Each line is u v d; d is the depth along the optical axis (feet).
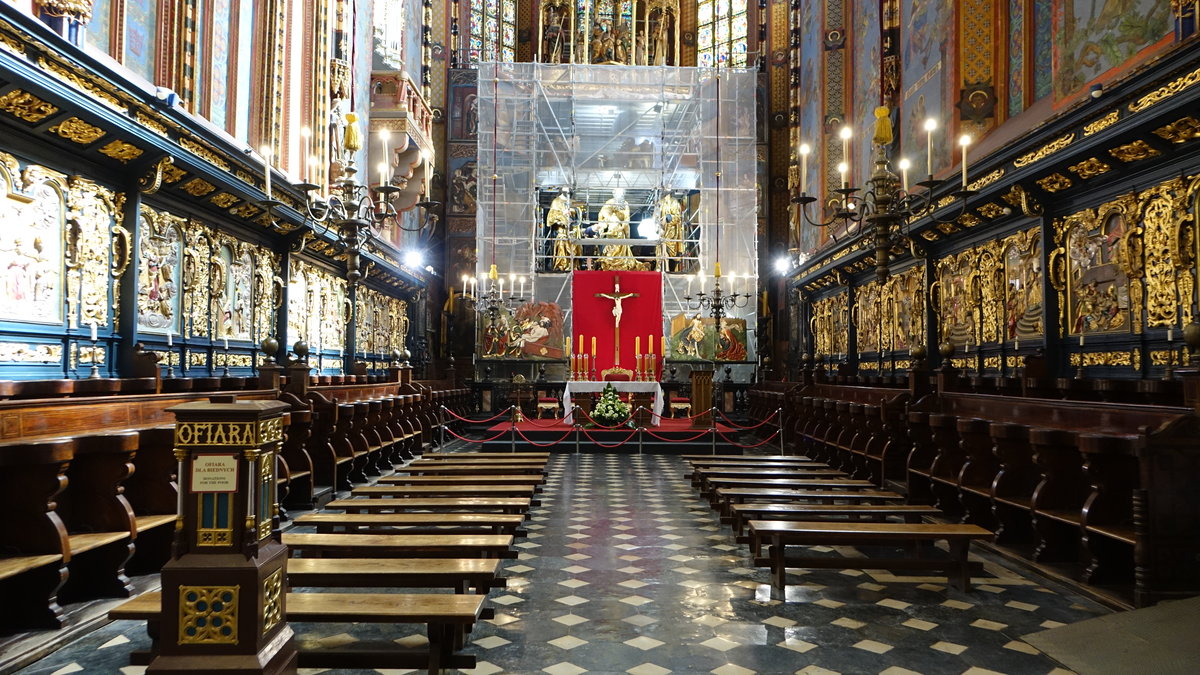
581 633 18.21
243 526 11.52
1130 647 16.12
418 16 92.53
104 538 18.49
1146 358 33.71
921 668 16.05
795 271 86.33
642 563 24.84
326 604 13.99
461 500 24.70
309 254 59.36
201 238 43.24
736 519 28.45
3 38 24.40
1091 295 37.68
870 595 21.29
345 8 63.57
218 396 28.58
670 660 16.53
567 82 97.30
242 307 48.83
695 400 65.67
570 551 26.45
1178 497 18.44
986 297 47.88
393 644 16.83
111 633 17.61
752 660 16.52
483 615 17.11
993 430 25.48
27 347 29.73
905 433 36.96
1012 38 50.42
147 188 35.78
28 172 29.66
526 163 96.84
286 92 56.75
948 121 53.11
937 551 26.13
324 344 63.41
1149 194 33.47
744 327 88.58
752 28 107.86
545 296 95.45
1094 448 20.20
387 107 73.41
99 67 28.58
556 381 89.20
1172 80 28.12
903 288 60.70
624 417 61.41
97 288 34.01
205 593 11.33
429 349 96.94
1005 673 15.76
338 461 35.83
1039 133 36.04
